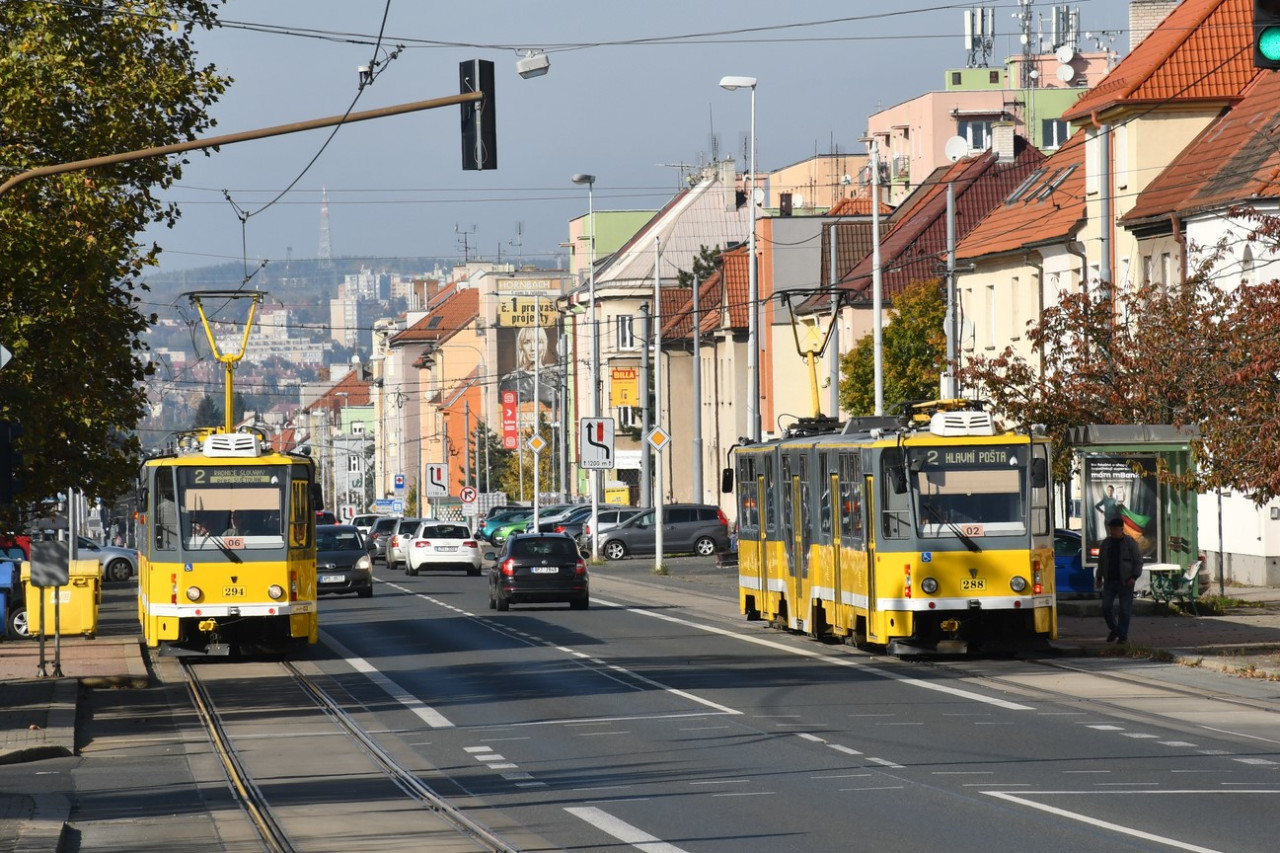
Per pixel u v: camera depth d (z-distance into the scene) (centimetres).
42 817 2720
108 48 5272
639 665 5319
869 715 3944
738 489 7219
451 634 6744
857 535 5369
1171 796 2741
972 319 11706
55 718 4056
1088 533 6894
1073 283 10231
